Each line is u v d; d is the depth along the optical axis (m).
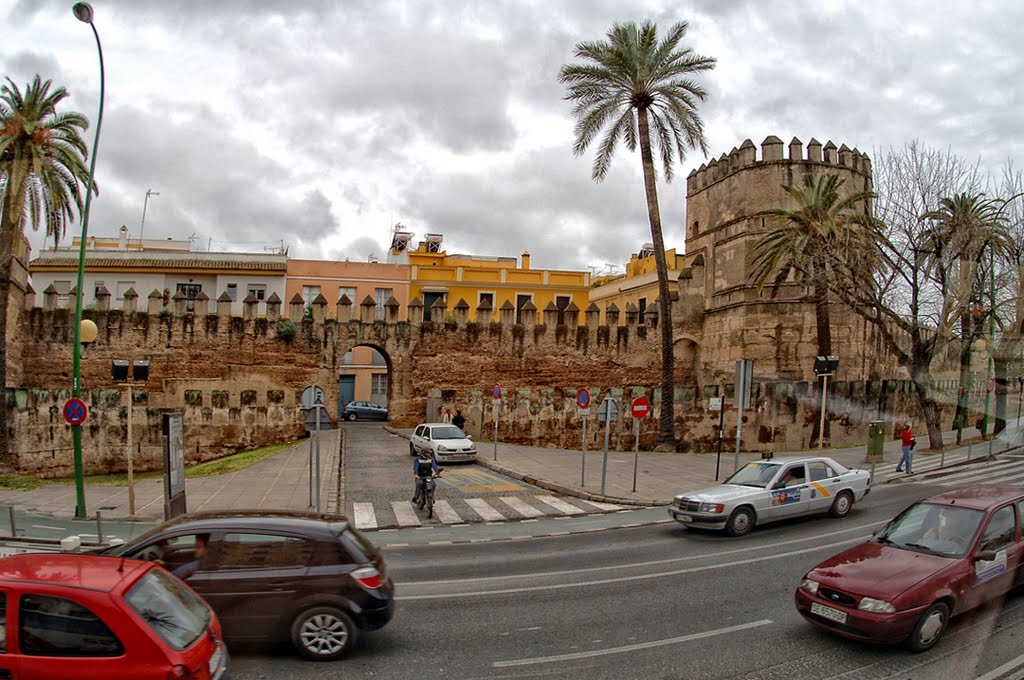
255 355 37.72
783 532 15.53
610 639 8.92
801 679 7.55
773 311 38.62
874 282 27.83
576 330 41.59
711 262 43.69
